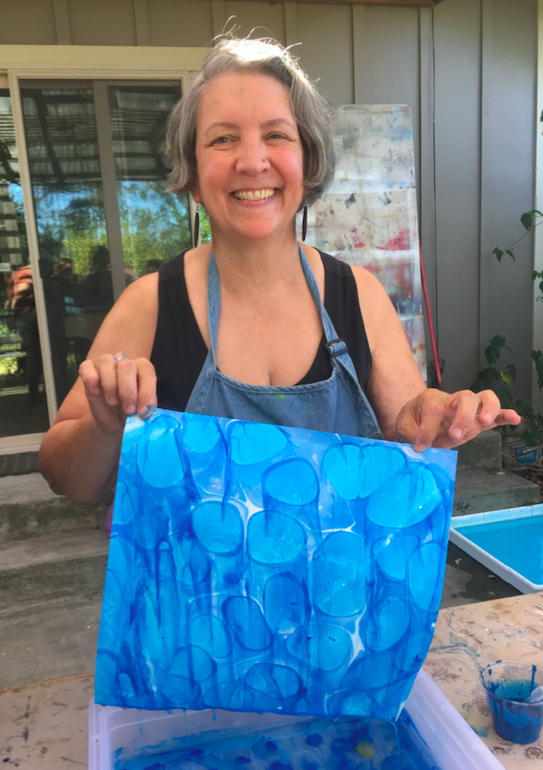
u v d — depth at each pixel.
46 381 3.54
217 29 3.37
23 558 2.79
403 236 3.16
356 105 3.06
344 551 0.86
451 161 3.91
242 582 0.83
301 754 0.88
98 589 2.79
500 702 0.91
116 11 3.25
